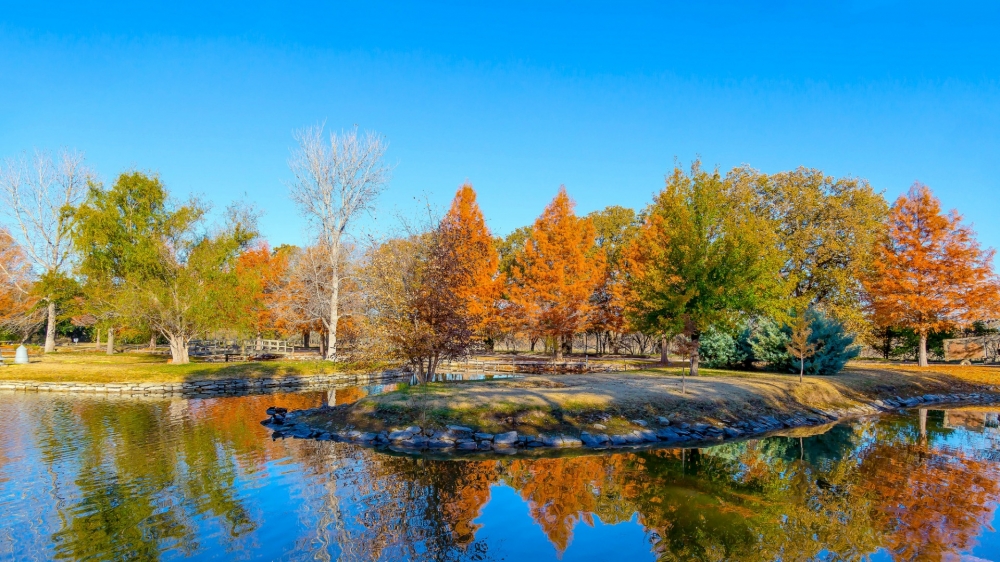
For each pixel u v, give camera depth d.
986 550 7.16
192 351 39.44
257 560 6.68
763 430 15.62
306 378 28.09
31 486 9.48
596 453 12.52
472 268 18.50
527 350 52.97
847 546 7.32
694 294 21.89
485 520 8.23
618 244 43.12
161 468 10.71
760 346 25.69
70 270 37.22
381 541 7.39
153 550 6.92
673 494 9.52
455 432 13.40
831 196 34.00
